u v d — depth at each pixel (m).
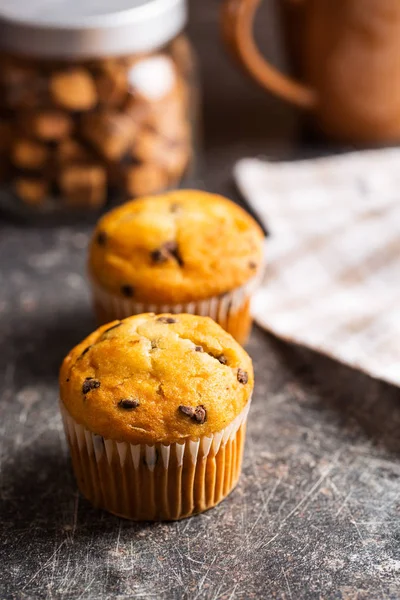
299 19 0.62
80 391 0.44
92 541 0.45
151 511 0.45
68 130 0.57
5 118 0.57
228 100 0.70
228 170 0.64
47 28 0.55
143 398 0.43
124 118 0.57
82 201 0.59
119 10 0.56
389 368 0.50
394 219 0.59
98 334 0.46
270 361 0.52
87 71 0.56
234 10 0.60
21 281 0.57
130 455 0.44
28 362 0.52
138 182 0.58
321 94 0.64
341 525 0.45
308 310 0.54
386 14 0.60
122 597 0.43
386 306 0.54
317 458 0.48
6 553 0.44
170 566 0.44
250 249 0.50
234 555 0.44
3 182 0.59
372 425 0.49
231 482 0.46
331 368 0.51
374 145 0.66
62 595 0.43
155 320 0.46
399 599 0.42
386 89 0.63
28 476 0.47
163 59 0.58
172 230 0.50
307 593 0.43
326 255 0.57
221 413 0.44
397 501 0.46
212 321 0.46
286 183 0.62
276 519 0.45
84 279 0.57
